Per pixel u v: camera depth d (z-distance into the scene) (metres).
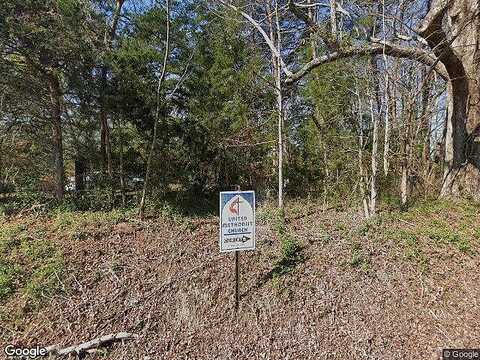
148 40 9.27
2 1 7.08
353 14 7.68
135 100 8.93
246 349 4.03
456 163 8.41
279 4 9.42
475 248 5.76
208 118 10.17
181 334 4.24
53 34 7.66
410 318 4.46
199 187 11.04
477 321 4.35
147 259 5.69
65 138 10.25
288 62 11.35
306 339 4.17
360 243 5.96
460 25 7.27
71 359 3.77
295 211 8.68
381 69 7.38
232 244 4.44
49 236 6.36
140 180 10.44
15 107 9.02
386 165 7.71
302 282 5.06
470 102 8.13
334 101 9.39
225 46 9.95
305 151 11.80
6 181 10.77
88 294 4.77
